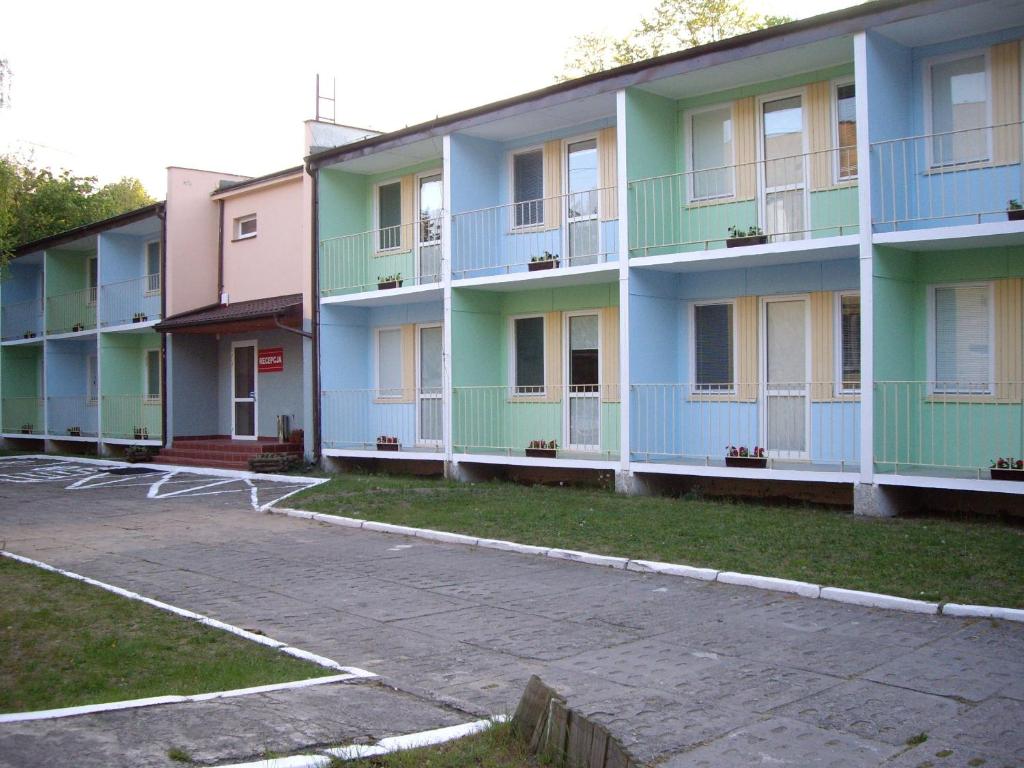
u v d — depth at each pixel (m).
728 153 15.62
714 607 8.65
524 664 7.02
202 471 22.22
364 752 5.11
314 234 21.39
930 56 13.29
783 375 15.02
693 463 14.93
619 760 4.59
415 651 7.41
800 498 14.23
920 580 8.93
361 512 14.32
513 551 11.46
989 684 6.33
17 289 34.25
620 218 15.42
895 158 13.10
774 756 5.20
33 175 40.59
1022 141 12.48
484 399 18.56
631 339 15.33
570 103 16.28
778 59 13.97
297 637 7.88
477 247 18.66
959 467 12.20
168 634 7.78
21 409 33.00
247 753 5.13
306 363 21.42
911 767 5.02
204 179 25.72
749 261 14.58
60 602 8.90
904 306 13.27
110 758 5.03
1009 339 12.72
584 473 16.92
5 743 5.24
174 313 25.09
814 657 7.05
